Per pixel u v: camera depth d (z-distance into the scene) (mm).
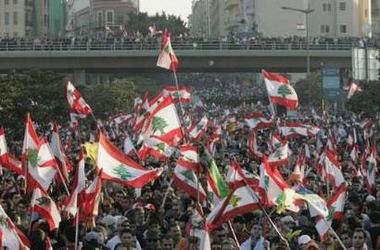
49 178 35625
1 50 158375
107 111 146500
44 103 100125
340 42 164625
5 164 44719
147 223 32844
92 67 160625
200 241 27484
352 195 38188
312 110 142500
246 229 32094
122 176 32500
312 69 170875
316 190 42438
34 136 35719
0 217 24656
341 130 90000
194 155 35906
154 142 44781
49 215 31031
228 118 103875
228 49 160875
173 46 160625
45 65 160125
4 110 97125
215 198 32031
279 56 162000
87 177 44875
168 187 38719
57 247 30500
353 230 29359
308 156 60906
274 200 29016
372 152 44938
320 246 29109
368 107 118438
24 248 24609
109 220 33844
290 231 31469
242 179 28219
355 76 139000
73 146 76188
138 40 158875
